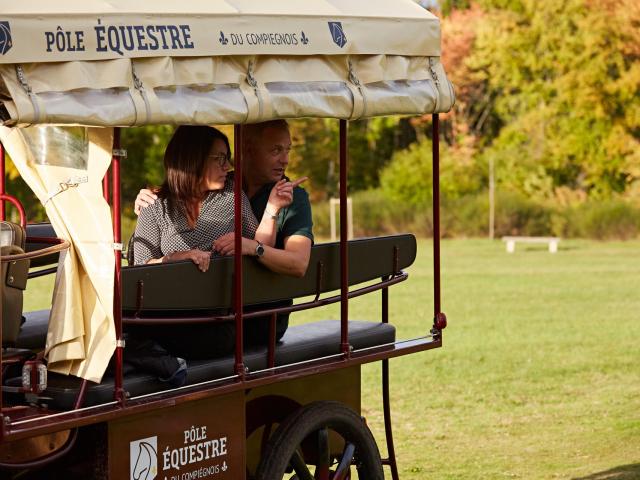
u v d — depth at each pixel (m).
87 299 8.32
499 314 30.89
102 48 7.79
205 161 9.74
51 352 8.28
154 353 8.79
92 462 8.44
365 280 10.80
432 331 11.17
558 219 63.19
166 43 8.15
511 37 69.19
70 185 8.38
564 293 35.72
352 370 11.18
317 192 69.88
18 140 8.68
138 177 55.53
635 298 34.41
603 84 67.06
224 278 9.26
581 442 16.88
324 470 10.39
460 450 16.39
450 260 48.25
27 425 7.70
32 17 7.44
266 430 10.49
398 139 74.88
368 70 9.76
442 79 10.51
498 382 21.53
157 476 8.66
